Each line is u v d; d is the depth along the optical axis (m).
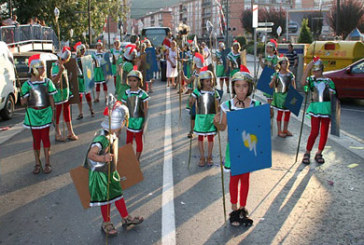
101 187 4.18
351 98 13.52
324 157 7.21
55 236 4.44
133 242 4.25
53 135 9.12
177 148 7.89
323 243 4.17
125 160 4.51
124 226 4.58
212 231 4.46
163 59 19.94
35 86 6.30
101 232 4.50
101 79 13.42
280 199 5.31
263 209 5.01
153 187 5.83
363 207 5.03
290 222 4.65
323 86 6.60
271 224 4.61
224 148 7.89
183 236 4.35
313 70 6.67
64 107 8.46
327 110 6.63
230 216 4.59
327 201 5.23
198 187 5.80
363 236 4.30
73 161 7.16
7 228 4.66
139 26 27.14
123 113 4.19
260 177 6.16
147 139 8.59
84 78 10.56
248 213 4.87
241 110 4.22
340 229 4.46
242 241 4.23
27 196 5.62
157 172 6.48
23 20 26.58
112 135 4.22
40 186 6.00
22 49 19.73
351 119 10.90
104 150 4.07
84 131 9.41
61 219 4.87
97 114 11.52
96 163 4.14
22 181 6.23
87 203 4.29
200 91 6.57
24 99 6.27
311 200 5.27
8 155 7.69
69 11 30.97
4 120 11.55
